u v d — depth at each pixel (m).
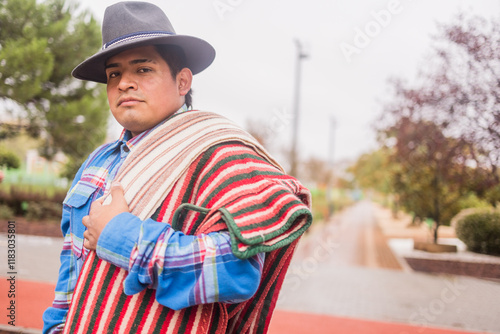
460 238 14.29
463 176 11.89
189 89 1.53
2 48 10.66
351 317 5.95
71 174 15.29
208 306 1.23
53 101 12.72
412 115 11.48
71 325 1.23
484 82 9.64
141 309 1.20
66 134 12.98
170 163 1.28
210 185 1.25
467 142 10.55
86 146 13.83
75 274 1.52
